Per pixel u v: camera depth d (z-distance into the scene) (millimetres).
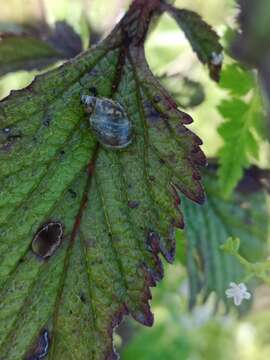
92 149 78
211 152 115
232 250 89
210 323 185
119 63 83
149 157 78
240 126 105
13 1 109
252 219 114
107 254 75
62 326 74
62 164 77
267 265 89
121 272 75
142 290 75
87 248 76
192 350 182
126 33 84
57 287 75
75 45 105
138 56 83
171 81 106
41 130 78
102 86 81
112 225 76
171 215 76
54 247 75
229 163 105
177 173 77
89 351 74
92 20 106
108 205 77
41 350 73
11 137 77
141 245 76
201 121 115
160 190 77
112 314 74
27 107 79
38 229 75
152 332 178
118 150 78
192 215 109
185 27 91
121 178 77
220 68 91
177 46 114
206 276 112
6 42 100
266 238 115
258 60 104
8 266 74
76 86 81
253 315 171
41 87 80
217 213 113
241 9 105
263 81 104
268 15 103
